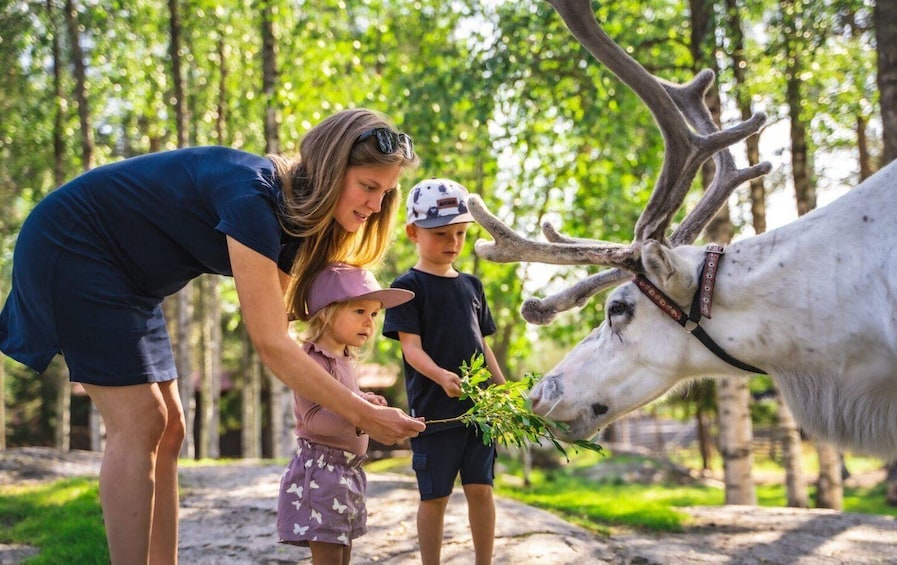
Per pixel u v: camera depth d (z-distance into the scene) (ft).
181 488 19.67
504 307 38.52
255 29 44.21
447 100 32.78
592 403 11.34
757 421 80.18
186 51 44.27
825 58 29.48
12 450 26.68
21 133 42.04
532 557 13.71
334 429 9.53
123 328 8.73
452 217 11.71
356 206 8.98
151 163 9.02
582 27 11.59
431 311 11.72
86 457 26.50
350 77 37.50
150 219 8.75
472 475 11.53
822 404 10.77
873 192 10.25
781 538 16.72
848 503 47.42
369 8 37.73
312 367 8.27
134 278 8.91
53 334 8.72
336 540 9.45
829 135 34.19
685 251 11.28
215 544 14.46
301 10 38.06
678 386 11.69
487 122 33.40
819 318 10.37
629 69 11.55
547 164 37.40
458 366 11.66
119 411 8.77
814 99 30.86
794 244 10.57
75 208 8.78
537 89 33.09
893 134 20.81
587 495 23.26
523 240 11.70
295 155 9.30
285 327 8.31
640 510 19.12
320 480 9.53
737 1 30.14
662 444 102.17
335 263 10.07
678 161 11.57
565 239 12.62
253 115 45.96
